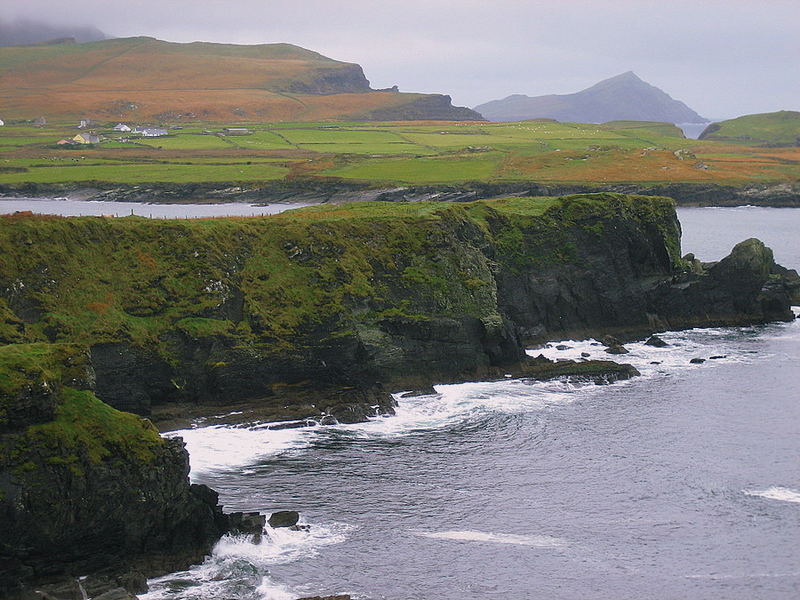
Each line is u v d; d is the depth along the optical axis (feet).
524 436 264.31
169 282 290.76
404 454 248.73
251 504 214.28
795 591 181.27
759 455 250.78
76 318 269.44
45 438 172.65
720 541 201.05
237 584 176.86
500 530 205.26
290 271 313.53
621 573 187.32
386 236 335.67
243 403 280.72
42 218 287.69
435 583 181.98
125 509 177.78
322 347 295.07
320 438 259.19
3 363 175.73
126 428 182.91
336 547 194.80
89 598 165.17
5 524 166.09
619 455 250.16
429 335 312.50
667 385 315.37
